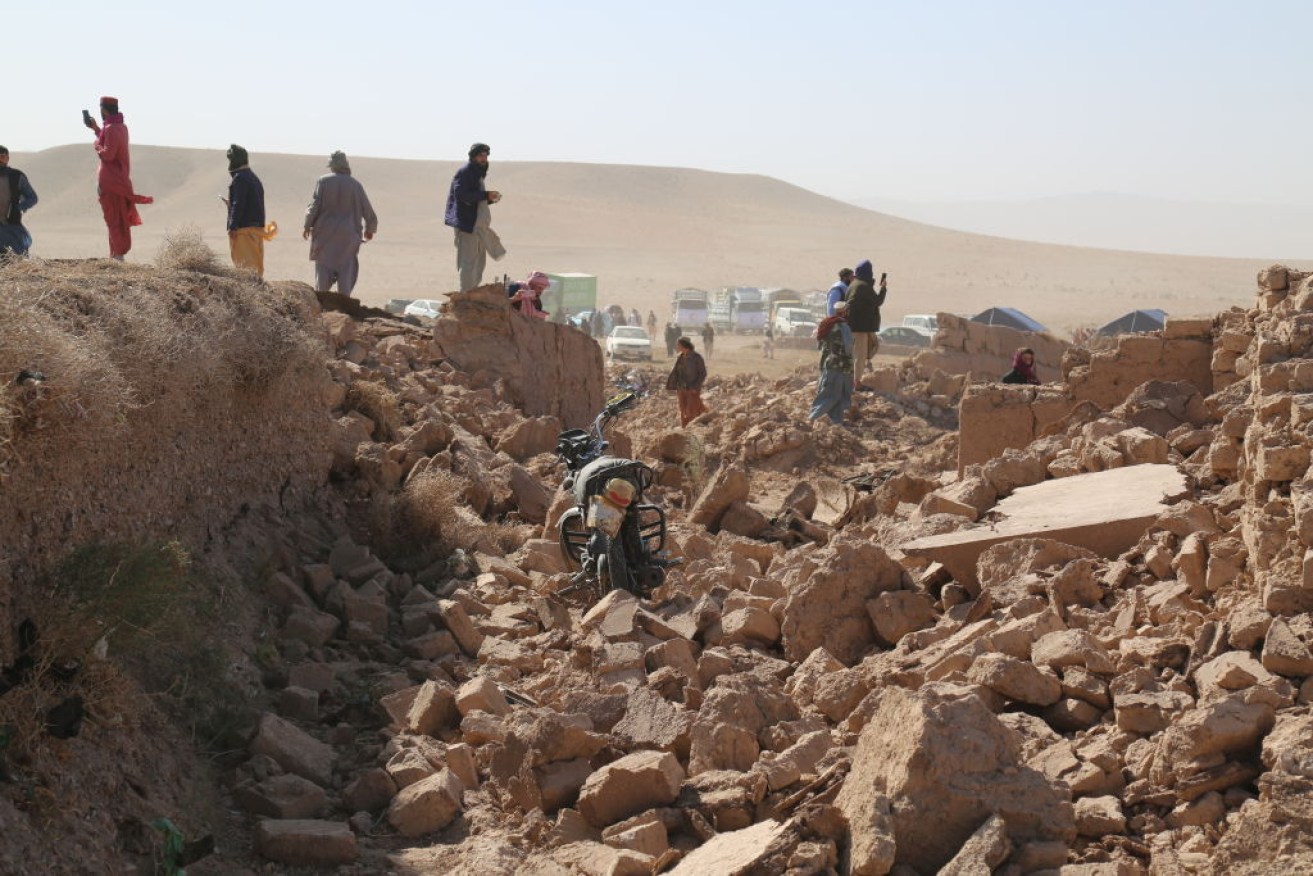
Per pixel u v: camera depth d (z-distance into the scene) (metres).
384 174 183.62
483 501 11.15
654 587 8.27
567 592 8.40
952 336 26.09
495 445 13.88
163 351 6.98
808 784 5.02
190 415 7.47
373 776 5.60
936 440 17.89
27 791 4.49
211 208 162.50
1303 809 4.04
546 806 5.39
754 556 9.93
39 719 4.78
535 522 11.23
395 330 16.14
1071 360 13.78
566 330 17.92
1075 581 6.90
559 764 5.48
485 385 15.87
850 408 19.81
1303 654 5.03
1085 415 12.95
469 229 17.08
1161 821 4.55
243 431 8.48
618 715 5.97
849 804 4.56
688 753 5.65
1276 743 4.44
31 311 5.60
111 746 5.10
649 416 21.61
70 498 5.77
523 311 17.00
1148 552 7.26
